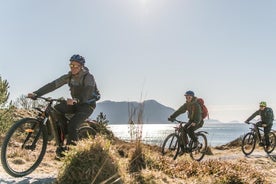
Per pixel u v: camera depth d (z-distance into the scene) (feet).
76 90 24.34
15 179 21.47
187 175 28.04
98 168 20.22
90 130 28.25
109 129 43.50
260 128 58.54
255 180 29.43
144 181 22.93
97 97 25.57
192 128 44.42
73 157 20.61
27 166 24.12
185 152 43.83
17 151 25.41
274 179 32.40
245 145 57.88
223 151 61.36
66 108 24.04
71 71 24.27
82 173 20.01
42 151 23.15
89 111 24.67
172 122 44.60
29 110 54.54
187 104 44.32
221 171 28.99
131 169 25.03
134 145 26.45
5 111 42.83
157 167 26.63
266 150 59.16
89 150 20.76
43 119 22.84
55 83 24.27
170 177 25.86
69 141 23.48
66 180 20.16
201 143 46.01
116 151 23.06
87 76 24.26
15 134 22.52
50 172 24.62
